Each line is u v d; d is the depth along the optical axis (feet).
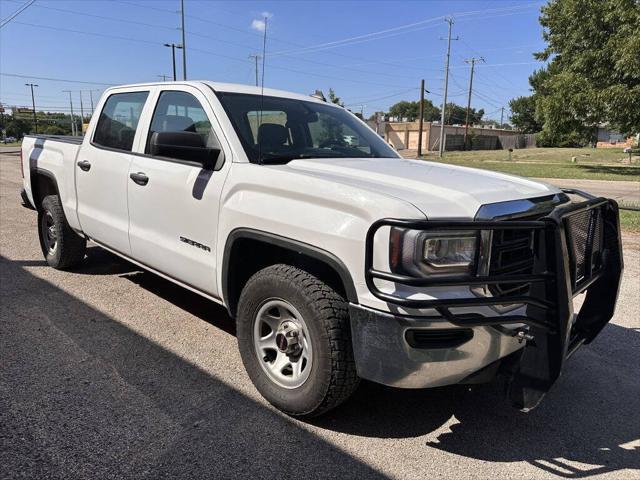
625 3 67.26
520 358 8.81
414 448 9.20
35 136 19.84
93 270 18.71
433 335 8.22
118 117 14.96
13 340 12.75
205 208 11.19
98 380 11.00
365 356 8.48
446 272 8.09
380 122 254.47
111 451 8.70
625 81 71.36
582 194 10.97
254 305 10.16
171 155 10.75
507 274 8.64
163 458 8.58
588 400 11.05
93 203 15.48
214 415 9.88
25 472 8.10
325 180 9.18
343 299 9.13
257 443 9.10
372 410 10.37
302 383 9.56
